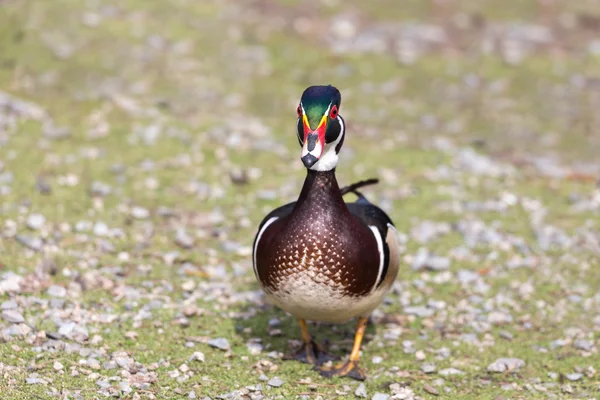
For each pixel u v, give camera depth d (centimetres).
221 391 874
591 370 965
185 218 1320
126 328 989
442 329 1066
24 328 943
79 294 1054
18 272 1089
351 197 1431
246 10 2359
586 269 1245
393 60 2119
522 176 1589
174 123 1658
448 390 913
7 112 1594
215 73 1969
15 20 2012
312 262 846
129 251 1198
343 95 1938
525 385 930
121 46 2020
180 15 2258
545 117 1902
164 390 867
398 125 1811
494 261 1260
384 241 905
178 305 1064
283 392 887
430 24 2364
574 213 1438
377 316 1088
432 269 1222
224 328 1023
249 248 1245
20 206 1273
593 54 2233
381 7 2458
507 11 2488
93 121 1614
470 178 1550
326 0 2477
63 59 1912
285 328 1038
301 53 2111
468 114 1895
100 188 1355
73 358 905
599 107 1959
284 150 1602
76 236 1216
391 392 902
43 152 1459
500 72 2103
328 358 970
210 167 1500
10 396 815
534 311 1120
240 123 1709
